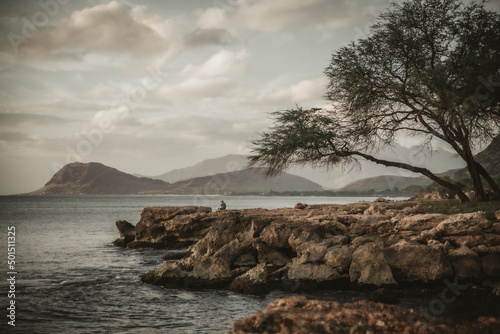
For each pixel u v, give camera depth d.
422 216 20.39
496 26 25.22
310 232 21.52
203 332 12.17
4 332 12.05
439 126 27.89
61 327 12.60
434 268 16.69
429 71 24.14
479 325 6.79
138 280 20.23
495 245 17.28
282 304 7.52
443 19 26.03
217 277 18.97
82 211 114.88
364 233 21.73
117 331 12.22
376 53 27.83
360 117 29.47
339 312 6.87
